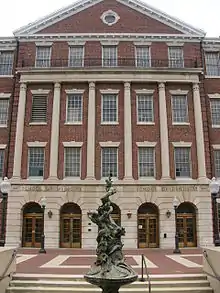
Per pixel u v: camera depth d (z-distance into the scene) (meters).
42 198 27.56
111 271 9.02
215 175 30.58
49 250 26.41
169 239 28.09
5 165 30.28
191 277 13.38
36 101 31.31
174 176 29.67
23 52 32.75
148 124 30.69
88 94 31.20
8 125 31.39
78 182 28.92
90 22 33.69
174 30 33.50
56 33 33.19
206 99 32.25
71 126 30.59
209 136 31.30
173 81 31.33
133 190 28.80
